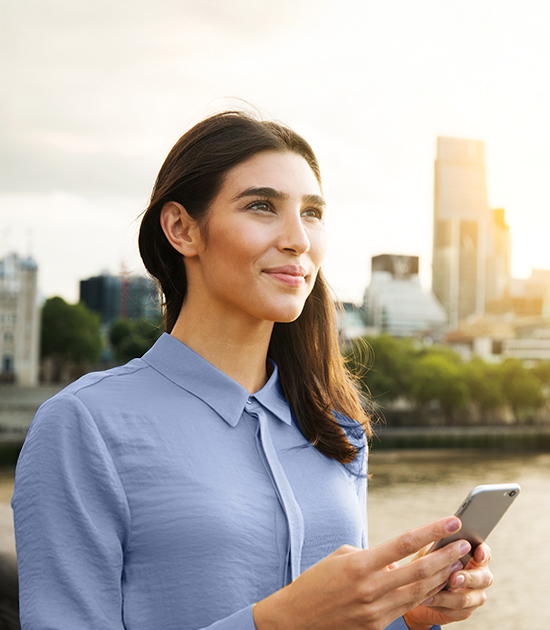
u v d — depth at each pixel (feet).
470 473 170.60
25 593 3.28
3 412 221.66
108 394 3.69
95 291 384.88
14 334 274.36
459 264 615.16
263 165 3.90
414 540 2.90
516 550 94.99
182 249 4.10
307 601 2.97
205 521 3.47
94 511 3.41
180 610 3.37
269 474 3.79
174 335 4.27
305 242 3.86
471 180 627.87
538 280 552.00
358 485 4.70
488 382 261.65
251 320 4.09
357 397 5.11
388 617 2.95
